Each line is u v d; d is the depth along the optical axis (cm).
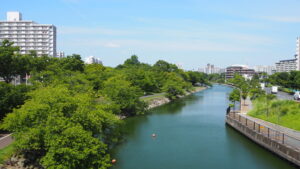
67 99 2725
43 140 2442
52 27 13100
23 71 5650
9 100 3634
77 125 2509
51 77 5262
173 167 3167
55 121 2400
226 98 11062
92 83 6725
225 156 3578
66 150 2230
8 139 3256
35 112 2455
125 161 3341
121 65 16300
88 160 2477
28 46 12925
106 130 3856
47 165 2309
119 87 6259
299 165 2939
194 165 3241
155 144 4106
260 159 3459
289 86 12606
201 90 16325
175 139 4406
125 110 6394
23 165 2708
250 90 9950
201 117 6444
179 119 6153
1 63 4794
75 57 8538
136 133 4769
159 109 7775
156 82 11281
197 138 4475
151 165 3219
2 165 2598
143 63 18725
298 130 3928
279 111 4994
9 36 12850
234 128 5078
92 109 3303
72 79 5159
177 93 10838
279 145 3369
